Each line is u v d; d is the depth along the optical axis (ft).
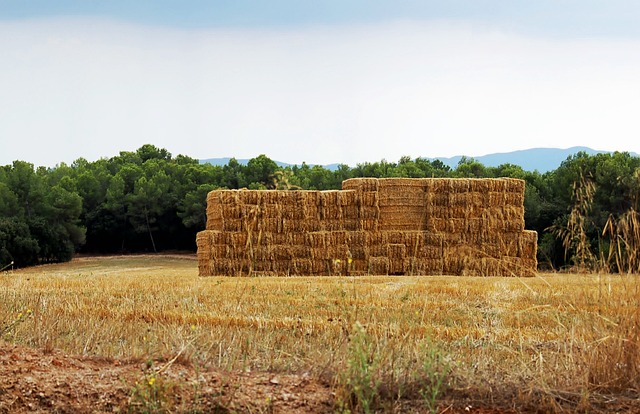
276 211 109.60
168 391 26.25
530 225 176.04
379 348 29.12
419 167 265.54
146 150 376.27
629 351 29.27
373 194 109.81
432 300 59.31
